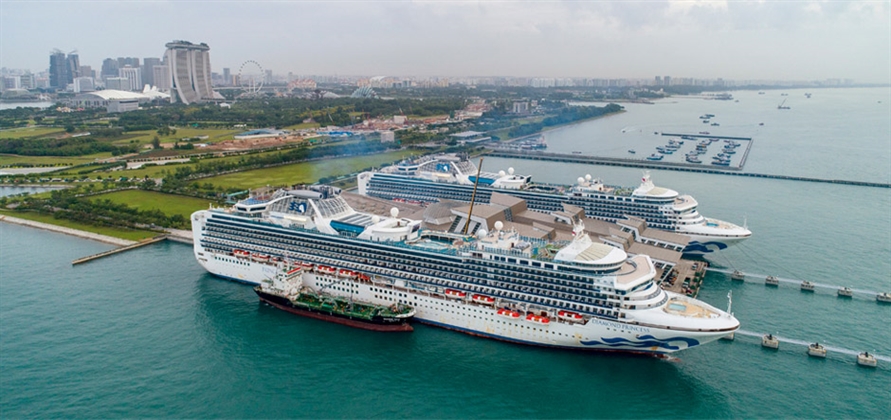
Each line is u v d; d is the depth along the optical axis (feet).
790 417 378.53
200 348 460.96
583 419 379.55
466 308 475.31
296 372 428.97
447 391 408.05
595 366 437.58
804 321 511.40
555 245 486.38
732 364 440.04
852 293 567.18
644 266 474.08
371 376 425.28
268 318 515.91
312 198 576.61
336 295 532.32
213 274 611.88
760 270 640.58
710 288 590.55
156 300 550.36
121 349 456.86
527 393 406.41
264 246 574.15
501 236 507.30
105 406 384.06
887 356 447.42
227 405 388.37
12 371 422.41
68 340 469.16
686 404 393.91
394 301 507.30
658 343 425.28
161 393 399.44
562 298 448.65
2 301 543.80
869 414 379.96
